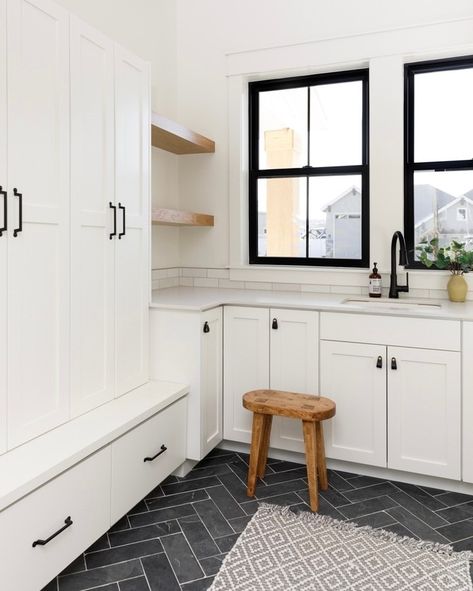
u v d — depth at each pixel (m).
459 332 2.38
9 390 1.74
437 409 2.45
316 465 2.31
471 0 2.91
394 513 2.26
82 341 2.11
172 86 3.57
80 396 2.11
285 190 3.51
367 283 3.21
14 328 1.75
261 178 3.57
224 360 2.85
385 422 2.55
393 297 3.02
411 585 1.77
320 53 3.23
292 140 3.47
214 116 3.54
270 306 2.73
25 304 1.79
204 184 3.60
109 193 2.24
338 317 2.60
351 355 2.59
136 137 2.45
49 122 1.87
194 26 3.58
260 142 3.56
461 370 2.39
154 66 3.34
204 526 2.15
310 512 2.26
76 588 1.75
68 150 1.97
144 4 3.22
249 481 2.41
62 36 1.92
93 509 1.89
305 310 2.66
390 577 1.81
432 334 2.43
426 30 2.99
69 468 1.75
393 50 3.06
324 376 2.65
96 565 1.88
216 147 3.55
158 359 2.69
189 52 3.60
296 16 3.29
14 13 1.69
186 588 1.76
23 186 1.76
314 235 3.45
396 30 3.04
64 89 1.94
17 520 1.53
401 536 2.07
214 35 3.52
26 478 1.56
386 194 3.14
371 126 3.14
